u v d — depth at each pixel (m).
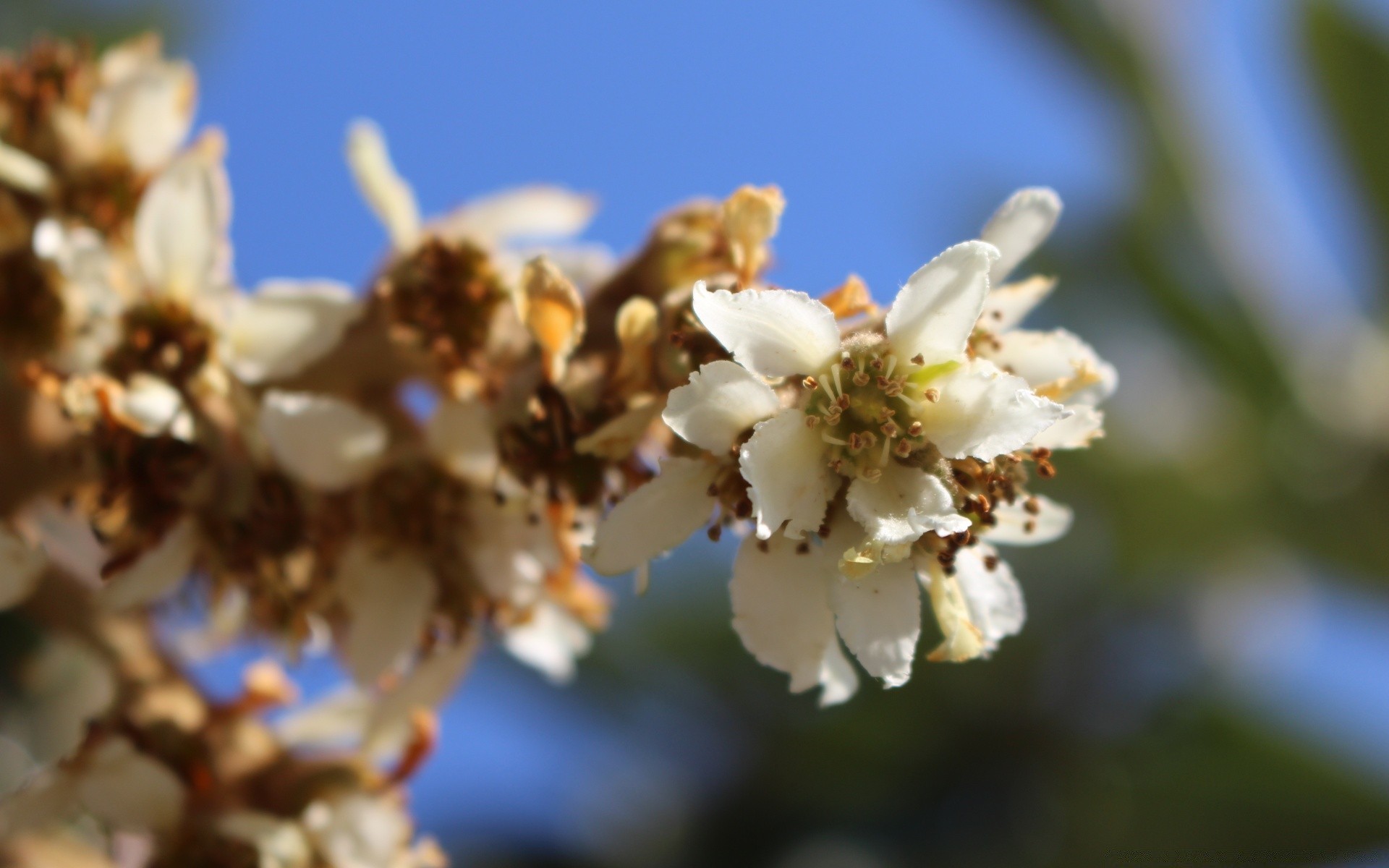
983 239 0.16
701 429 0.15
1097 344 0.27
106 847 0.17
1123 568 0.26
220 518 0.16
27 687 0.19
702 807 0.27
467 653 0.17
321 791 0.17
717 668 0.27
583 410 0.16
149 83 0.17
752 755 0.27
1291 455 0.26
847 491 0.15
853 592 0.15
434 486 0.16
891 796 0.27
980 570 0.16
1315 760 0.25
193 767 0.17
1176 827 0.26
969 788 0.26
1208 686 0.26
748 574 0.16
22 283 0.16
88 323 0.16
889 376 0.15
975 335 0.16
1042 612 0.27
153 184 0.16
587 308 0.16
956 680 0.26
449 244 0.17
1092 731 0.26
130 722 0.17
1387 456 0.26
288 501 0.16
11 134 0.17
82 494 0.16
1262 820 0.25
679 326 0.16
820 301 0.15
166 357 0.16
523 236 0.17
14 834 0.17
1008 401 0.15
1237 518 0.26
